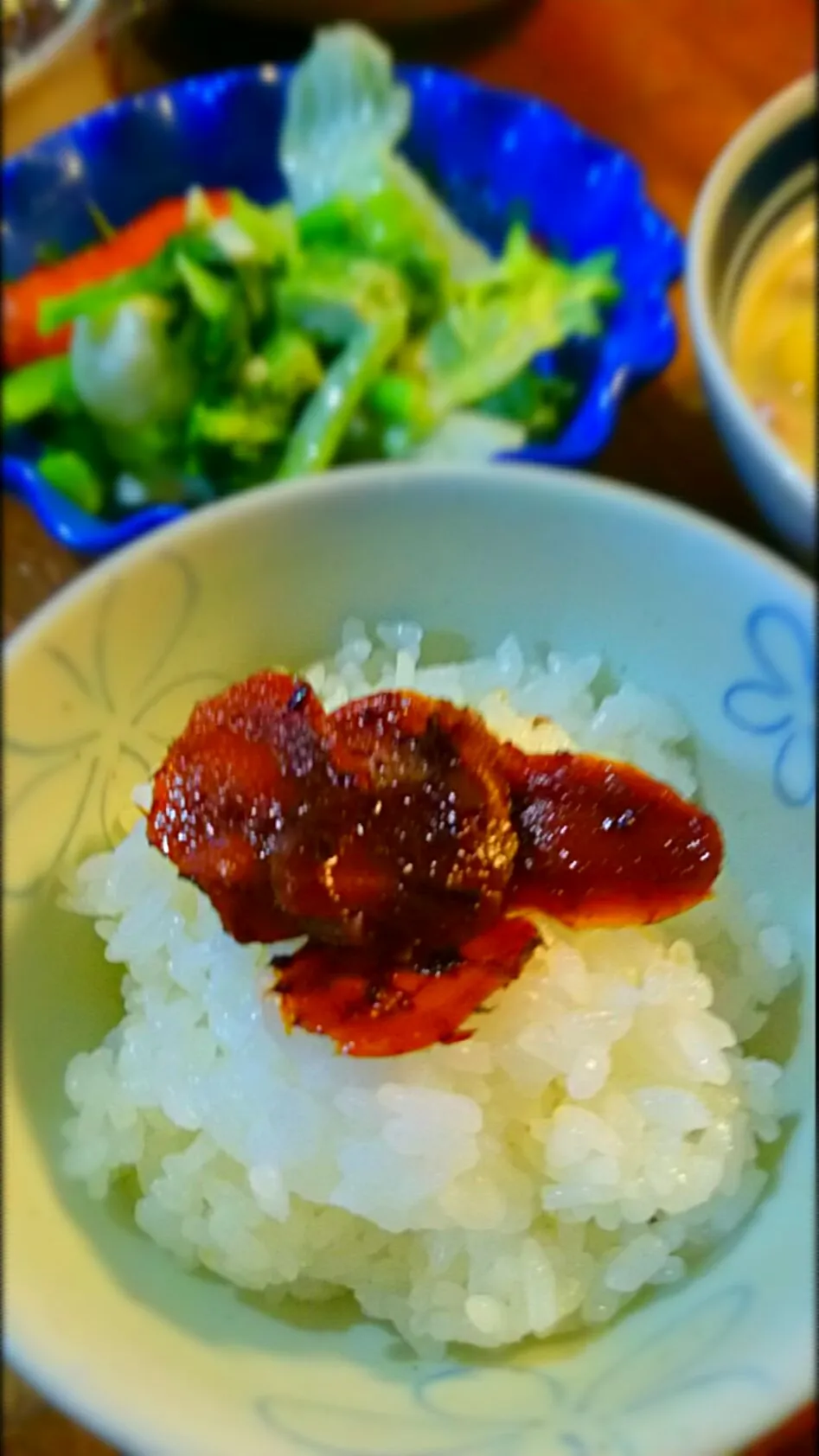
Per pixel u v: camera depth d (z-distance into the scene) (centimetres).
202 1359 15
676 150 34
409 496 19
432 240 32
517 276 31
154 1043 19
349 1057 18
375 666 21
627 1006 19
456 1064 18
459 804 18
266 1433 14
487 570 20
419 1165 18
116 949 19
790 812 19
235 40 37
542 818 18
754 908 19
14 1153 17
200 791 18
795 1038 19
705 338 25
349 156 33
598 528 19
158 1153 19
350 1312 18
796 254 29
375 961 17
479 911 17
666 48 36
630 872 18
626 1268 18
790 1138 18
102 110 32
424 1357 17
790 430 28
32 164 31
